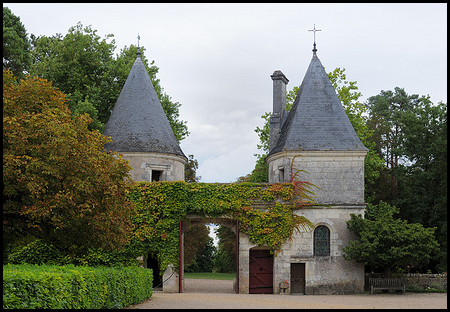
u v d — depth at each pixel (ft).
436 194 134.92
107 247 71.82
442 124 133.49
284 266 106.63
